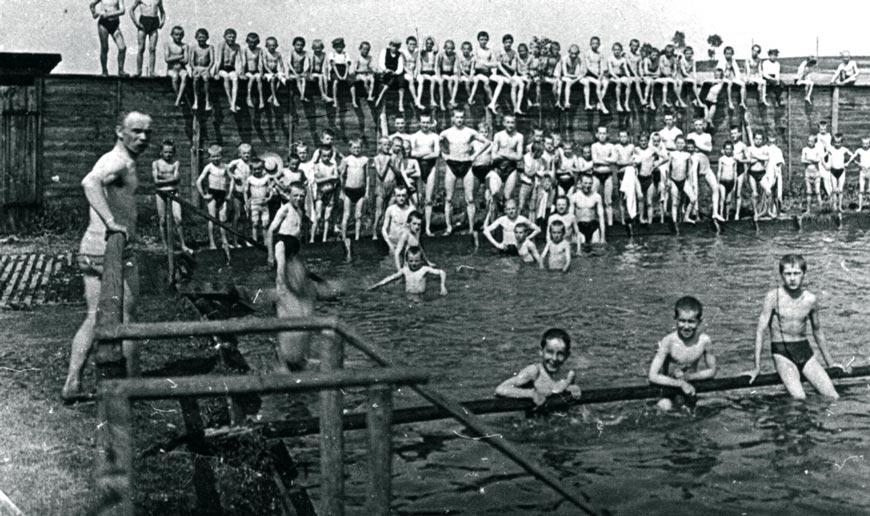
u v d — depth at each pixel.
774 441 8.06
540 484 7.10
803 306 9.41
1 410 7.23
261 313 12.83
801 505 6.71
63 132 22.20
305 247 20.86
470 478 7.23
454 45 26.27
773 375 9.38
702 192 29.17
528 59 27.11
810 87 30.53
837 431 8.31
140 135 7.93
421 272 15.59
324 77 24.95
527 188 23.44
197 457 6.23
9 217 21.58
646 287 16.56
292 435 7.05
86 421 6.93
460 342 12.11
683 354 9.09
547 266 18.69
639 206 26.72
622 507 6.66
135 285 7.98
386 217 19.83
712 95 29.22
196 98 23.52
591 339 12.38
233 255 19.55
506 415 8.74
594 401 8.66
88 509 4.99
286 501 5.80
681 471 7.36
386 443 4.21
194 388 3.79
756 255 20.94
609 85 28.47
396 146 21.75
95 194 7.64
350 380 3.98
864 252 21.47
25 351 9.77
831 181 26.48
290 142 25.03
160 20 23.02
